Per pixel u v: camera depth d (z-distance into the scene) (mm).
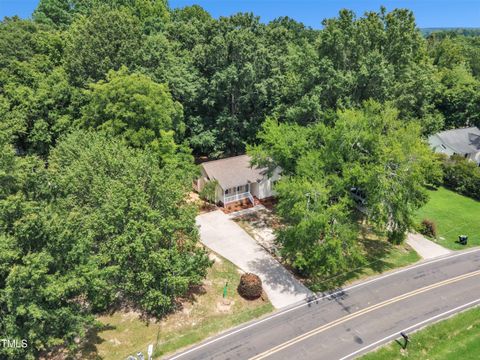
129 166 21438
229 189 34344
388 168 23031
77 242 16406
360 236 29984
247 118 42219
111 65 34625
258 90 37781
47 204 16531
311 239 21891
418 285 24250
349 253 22219
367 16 35500
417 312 21641
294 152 26375
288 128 28344
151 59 36906
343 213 21828
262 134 29469
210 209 33656
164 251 19531
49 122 34562
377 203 22609
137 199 19266
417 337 19688
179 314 20875
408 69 35656
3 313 14211
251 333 19781
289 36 47812
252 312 21375
